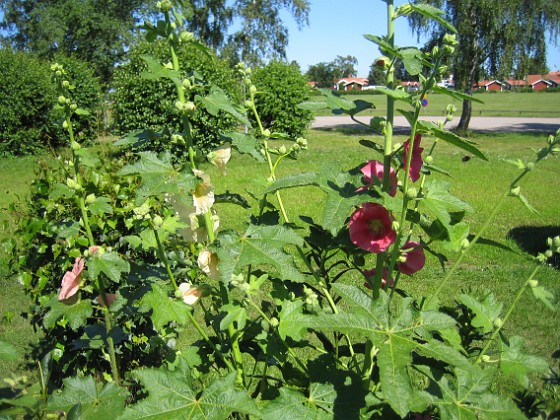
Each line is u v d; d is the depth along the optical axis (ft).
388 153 4.95
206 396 4.53
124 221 10.53
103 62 96.89
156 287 5.11
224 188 31.53
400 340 4.11
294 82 55.26
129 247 10.51
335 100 4.92
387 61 4.83
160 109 39.88
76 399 5.12
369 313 4.28
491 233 22.43
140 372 4.61
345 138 64.80
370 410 4.99
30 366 11.17
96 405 5.07
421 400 4.38
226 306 4.98
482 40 67.77
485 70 69.72
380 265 5.02
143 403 4.48
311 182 4.73
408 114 4.58
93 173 10.69
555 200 28.91
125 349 11.04
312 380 4.94
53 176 10.98
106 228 10.40
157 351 11.45
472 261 18.89
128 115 41.09
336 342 6.35
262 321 5.67
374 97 153.28
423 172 5.36
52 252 10.54
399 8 4.71
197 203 5.21
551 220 24.70
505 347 5.21
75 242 10.05
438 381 4.52
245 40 85.92
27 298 15.87
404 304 4.33
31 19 108.99
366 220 4.96
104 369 11.12
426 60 4.59
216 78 41.32
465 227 5.01
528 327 13.82
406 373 3.87
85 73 53.16
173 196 5.35
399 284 16.62
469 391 4.45
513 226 23.59
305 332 4.84
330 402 4.70
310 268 5.77
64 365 10.67
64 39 101.91
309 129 80.23
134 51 43.39
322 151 51.57
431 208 4.60
